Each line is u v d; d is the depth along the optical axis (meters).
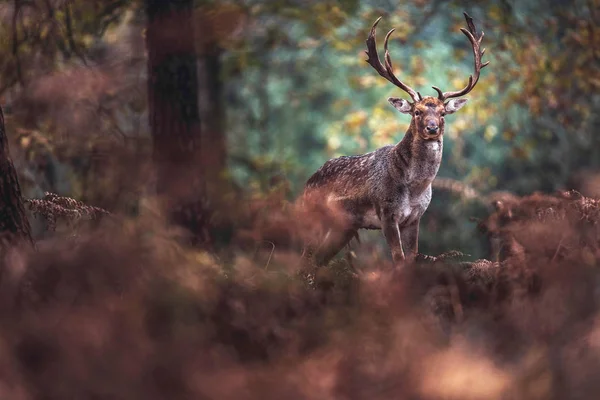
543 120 23.75
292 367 5.38
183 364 5.05
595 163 23.91
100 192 15.45
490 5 19.19
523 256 7.19
